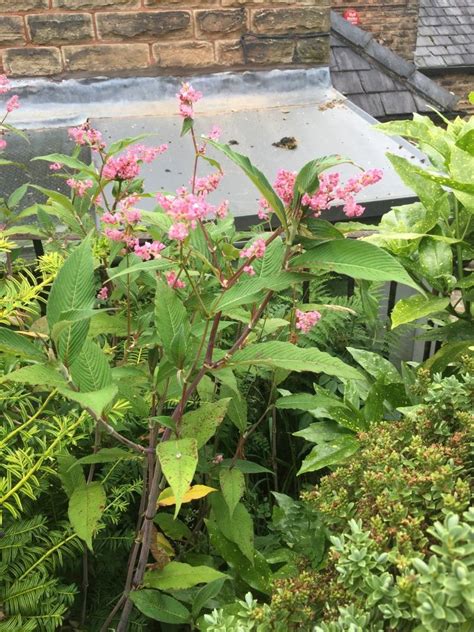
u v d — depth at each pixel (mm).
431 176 838
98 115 1681
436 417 655
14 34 1603
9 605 641
